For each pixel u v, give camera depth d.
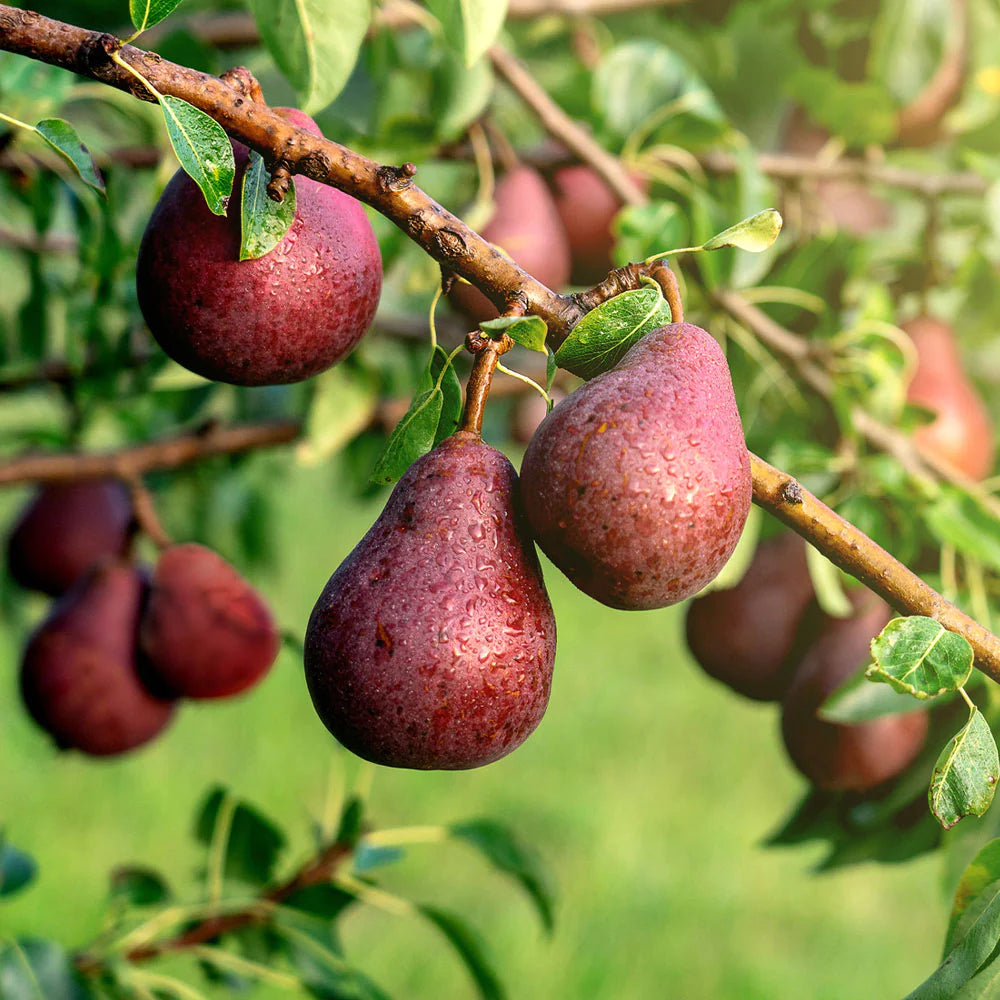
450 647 0.76
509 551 0.78
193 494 1.55
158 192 1.11
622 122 1.21
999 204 1.20
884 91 1.25
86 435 1.41
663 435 0.76
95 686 1.15
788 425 1.22
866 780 1.08
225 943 1.12
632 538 0.76
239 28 1.26
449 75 1.12
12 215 1.28
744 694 1.17
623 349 0.79
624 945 2.48
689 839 2.86
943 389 1.19
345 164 0.79
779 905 2.64
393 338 1.41
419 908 1.11
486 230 1.14
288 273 0.82
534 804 2.98
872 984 2.38
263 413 1.49
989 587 1.12
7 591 1.61
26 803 2.77
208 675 1.15
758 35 1.63
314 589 3.72
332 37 0.92
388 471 0.82
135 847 2.64
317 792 2.96
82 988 1.03
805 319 1.23
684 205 1.22
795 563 1.13
